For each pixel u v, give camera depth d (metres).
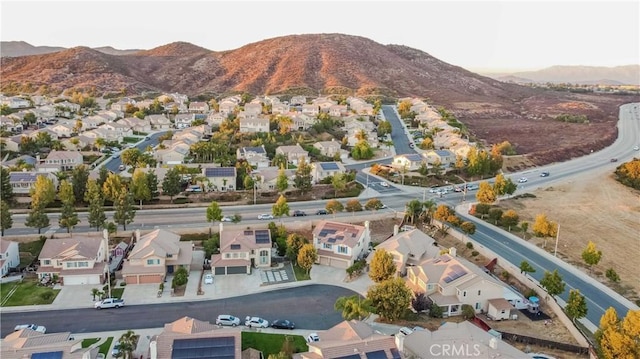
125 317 68.00
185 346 52.03
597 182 149.25
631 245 102.38
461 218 113.56
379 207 111.62
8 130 169.25
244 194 120.25
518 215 117.56
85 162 140.50
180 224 100.31
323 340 53.72
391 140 186.38
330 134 182.38
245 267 83.06
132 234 94.50
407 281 79.25
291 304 73.38
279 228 94.75
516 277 83.44
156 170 123.88
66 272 76.88
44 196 104.94
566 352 61.97
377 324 67.88
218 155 144.38
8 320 66.25
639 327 56.62
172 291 75.25
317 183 131.62
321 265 87.56
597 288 82.38
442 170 147.88
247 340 62.91
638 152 191.25
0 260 78.19
